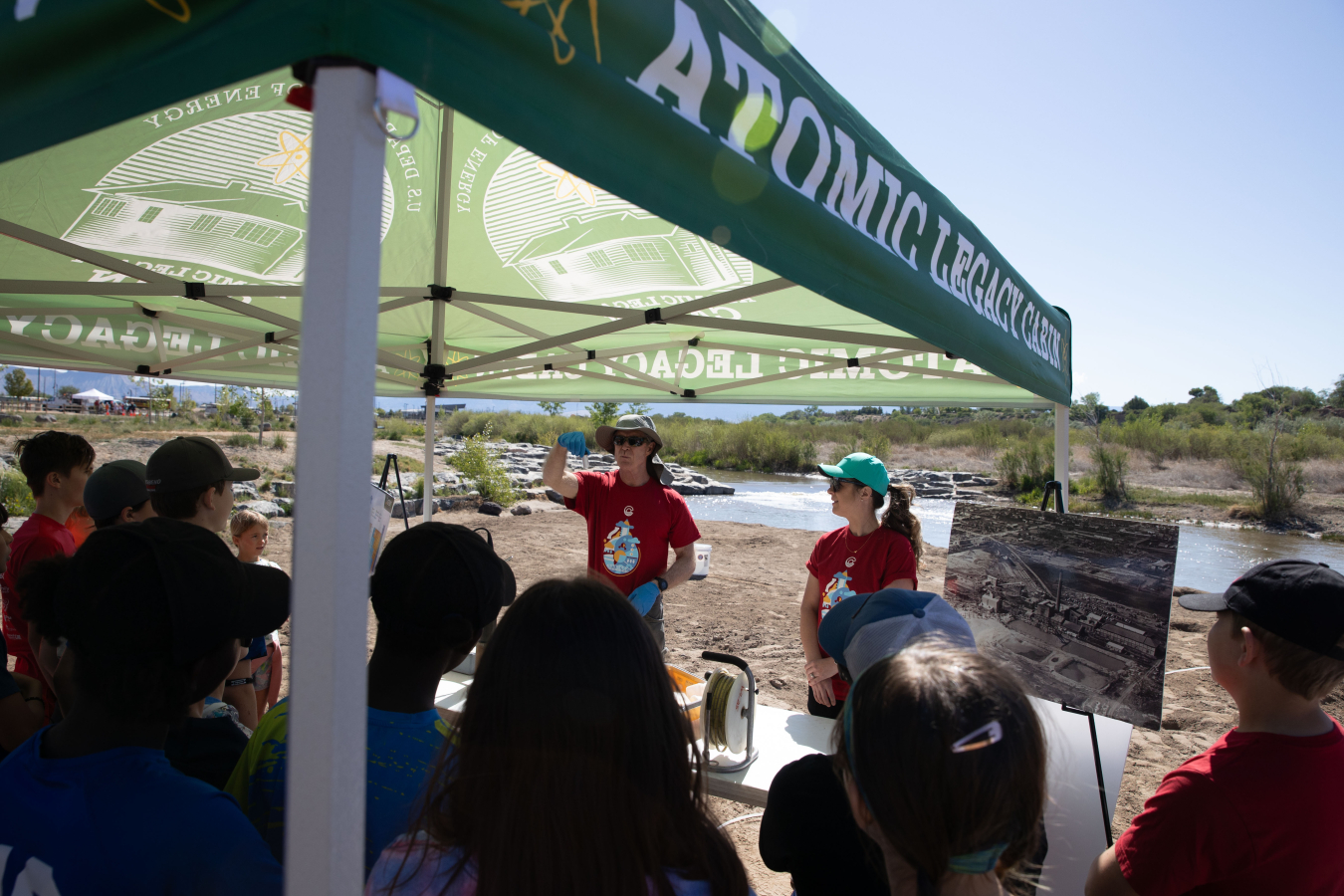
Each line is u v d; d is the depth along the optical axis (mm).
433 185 2826
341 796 698
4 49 701
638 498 3566
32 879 946
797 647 6918
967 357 2012
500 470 16734
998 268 2285
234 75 667
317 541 676
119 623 978
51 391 55000
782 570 10492
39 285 2205
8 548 2775
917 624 1381
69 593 1007
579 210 2840
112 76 702
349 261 664
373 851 1184
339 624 679
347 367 672
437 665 1293
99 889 930
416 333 4188
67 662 1418
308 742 691
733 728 2287
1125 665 2434
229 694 2434
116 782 978
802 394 4570
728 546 12164
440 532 1328
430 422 4578
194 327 3783
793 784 1201
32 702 2020
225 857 946
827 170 1360
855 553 3086
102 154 2223
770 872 3301
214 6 676
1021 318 2580
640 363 4637
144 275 2229
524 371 4262
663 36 975
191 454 1982
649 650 979
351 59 661
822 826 1146
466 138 2596
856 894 1108
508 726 900
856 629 1479
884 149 1622
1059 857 2186
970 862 832
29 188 2385
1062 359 3352
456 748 966
